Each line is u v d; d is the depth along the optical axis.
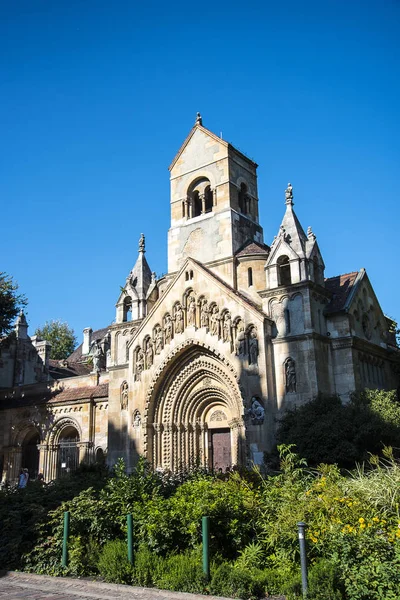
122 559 16.81
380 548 13.18
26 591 16.20
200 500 17.05
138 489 19.83
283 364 33.72
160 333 39.16
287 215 37.38
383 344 41.12
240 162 45.00
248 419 33.12
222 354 35.50
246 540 16.48
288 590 13.60
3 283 53.94
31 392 52.41
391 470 16.75
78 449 46.28
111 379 42.12
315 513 15.38
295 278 35.06
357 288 38.19
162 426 38.56
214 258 41.50
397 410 31.00
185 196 44.88
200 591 14.78
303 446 28.34
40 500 21.23
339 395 34.03
